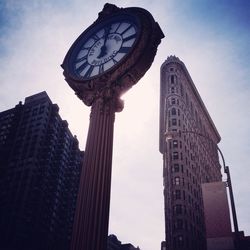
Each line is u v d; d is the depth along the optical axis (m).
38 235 115.81
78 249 10.69
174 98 131.38
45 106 141.38
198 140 145.00
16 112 144.25
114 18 17.27
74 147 152.75
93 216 11.35
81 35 17.73
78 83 15.65
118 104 15.30
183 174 110.12
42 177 125.06
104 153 13.16
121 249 168.00
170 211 105.50
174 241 96.31
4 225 110.75
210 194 15.12
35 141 130.75
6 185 122.12
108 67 15.33
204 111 172.62
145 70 15.60
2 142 136.00
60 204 134.50
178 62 148.88
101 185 12.20
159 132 146.50
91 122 14.43
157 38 16.00
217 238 13.88
